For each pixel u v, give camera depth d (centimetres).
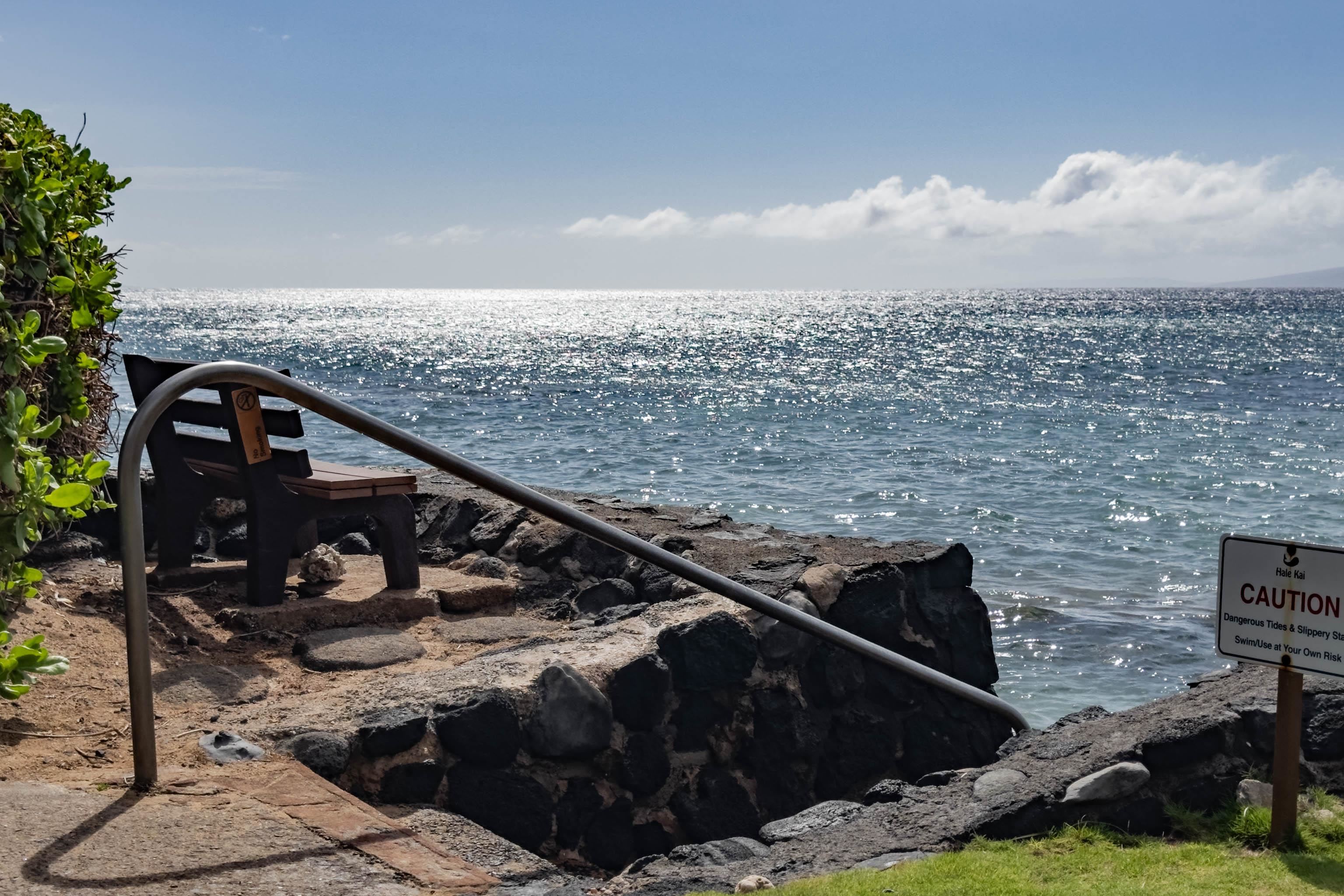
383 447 2522
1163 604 1290
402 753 442
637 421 3388
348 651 547
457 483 852
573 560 692
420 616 625
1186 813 375
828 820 421
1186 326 12012
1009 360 6569
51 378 468
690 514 782
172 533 641
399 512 635
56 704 445
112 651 512
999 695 969
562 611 648
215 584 636
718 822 524
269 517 593
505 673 493
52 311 451
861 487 2139
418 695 471
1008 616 1227
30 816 336
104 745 411
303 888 312
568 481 2236
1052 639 1137
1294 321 13438
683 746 526
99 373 546
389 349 8062
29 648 322
